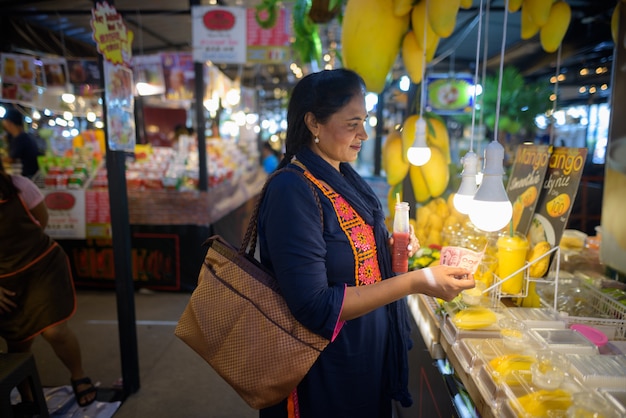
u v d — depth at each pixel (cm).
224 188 526
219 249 127
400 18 187
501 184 113
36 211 232
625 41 161
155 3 431
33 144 462
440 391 151
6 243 219
